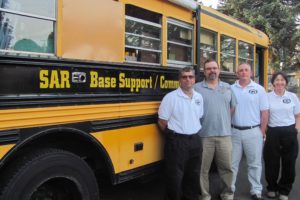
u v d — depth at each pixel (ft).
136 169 14.70
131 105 14.34
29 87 10.64
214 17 20.89
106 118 13.16
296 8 83.46
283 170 18.49
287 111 18.42
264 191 19.77
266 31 83.10
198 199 16.62
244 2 89.10
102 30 13.03
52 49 11.48
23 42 10.77
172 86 16.89
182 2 17.30
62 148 12.47
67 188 12.25
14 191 10.55
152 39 15.72
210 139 16.60
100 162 13.58
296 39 81.66
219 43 21.35
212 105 16.44
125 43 14.19
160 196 18.44
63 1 11.69
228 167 16.97
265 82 30.48
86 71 12.38
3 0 10.32
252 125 17.81
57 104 11.40
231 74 23.02
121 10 13.85
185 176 16.12
